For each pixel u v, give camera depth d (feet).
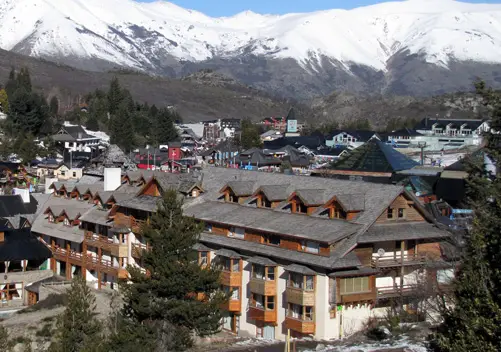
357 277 208.95
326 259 205.46
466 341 152.25
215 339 222.69
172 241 201.98
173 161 581.53
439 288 210.59
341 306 207.00
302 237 212.64
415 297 214.07
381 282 218.59
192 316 198.80
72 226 314.55
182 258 203.72
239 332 232.53
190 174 284.82
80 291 211.82
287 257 214.69
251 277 225.56
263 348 199.31
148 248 244.01
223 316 237.66
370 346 186.50
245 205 252.42
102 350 189.16
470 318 152.66
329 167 401.49
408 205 221.25
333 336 206.59
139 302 199.93
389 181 344.08
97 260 294.05
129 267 204.54
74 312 202.49
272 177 260.62
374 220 211.82
